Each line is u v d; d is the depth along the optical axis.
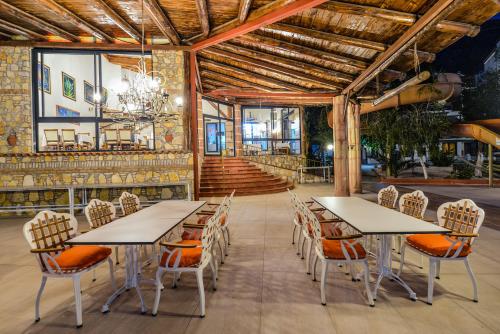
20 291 2.99
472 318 2.36
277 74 8.77
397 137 12.36
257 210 7.18
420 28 4.41
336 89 8.95
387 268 2.89
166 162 6.88
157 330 2.27
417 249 2.80
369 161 24.30
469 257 3.73
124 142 8.40
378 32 5.22
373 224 2.78
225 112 13.41
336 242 2.94
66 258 2.53
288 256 3.90
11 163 6.67
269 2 4.97
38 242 2.49
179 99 5.98
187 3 5.30
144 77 4.82
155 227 2.83
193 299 2.76
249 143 14.46
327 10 4.55
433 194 9.52
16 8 5.46
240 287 2.99
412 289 2.88
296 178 13.91
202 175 10.77
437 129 11.54
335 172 9.24
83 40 6.86
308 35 5.46
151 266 3.67
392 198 4.24
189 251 2.72
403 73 6.96
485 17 4.21
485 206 7.29
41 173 6.70
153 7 5.14
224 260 3.76
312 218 2.88
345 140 9.08
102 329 2.30
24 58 6.80
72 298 2.84
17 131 6.79
